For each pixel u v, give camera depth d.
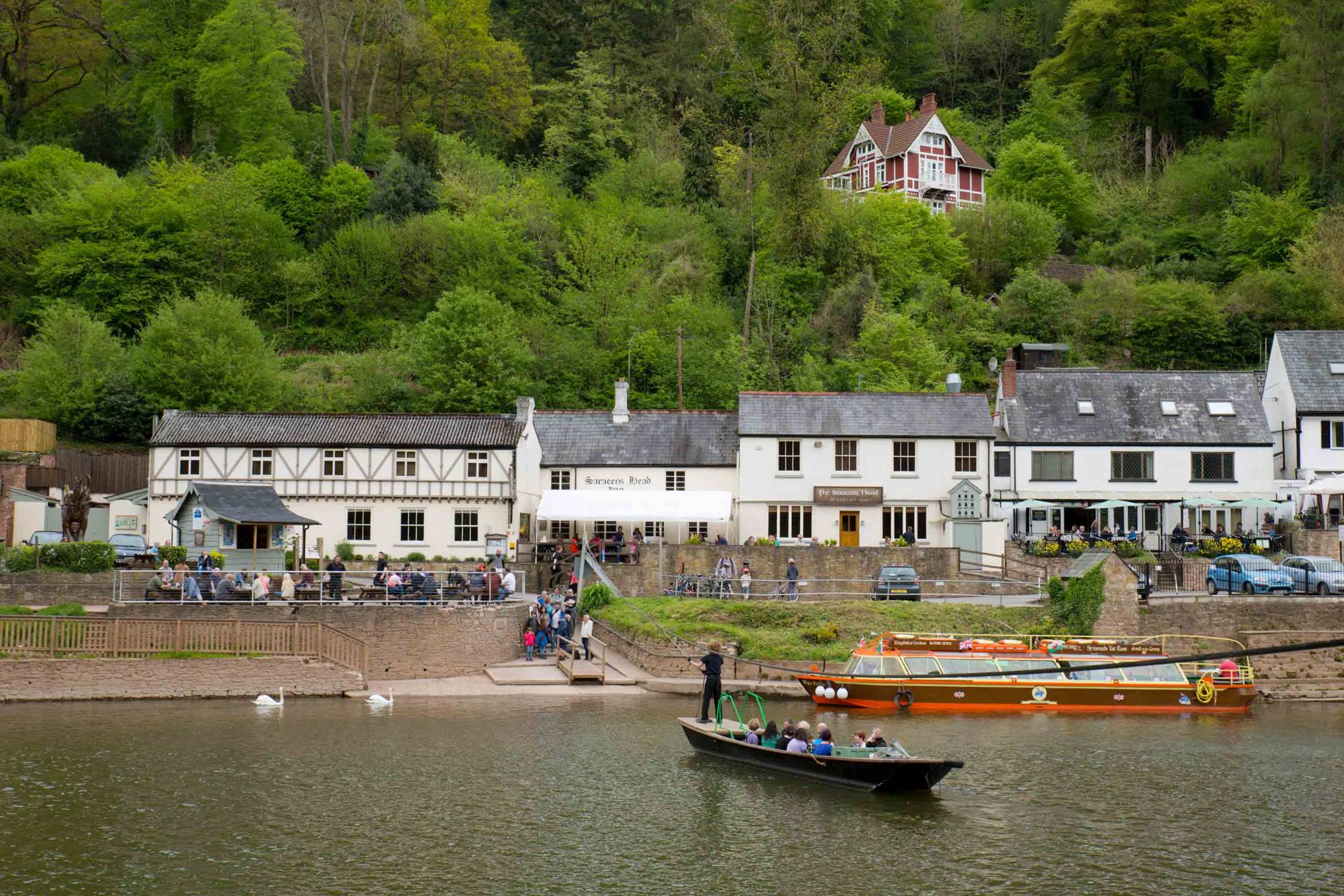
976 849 25.30
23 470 56.06
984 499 57.53
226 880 22.86
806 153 84.88
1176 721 38.66
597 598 48.47
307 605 42.22
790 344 81.31
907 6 128.38
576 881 23.17
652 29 115.19
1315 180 97.12
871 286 83.94
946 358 78.44
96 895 21.97
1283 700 43.06
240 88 98.12
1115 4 116.88
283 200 90.75
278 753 32.19
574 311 83.25
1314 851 25.33
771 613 45.97
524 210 90.88
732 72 96.81
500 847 24.98
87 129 96.62
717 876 23.58
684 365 77.00
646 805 28.16
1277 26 108.12
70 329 70.88
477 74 109.31
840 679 40.34
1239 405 62.25
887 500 58.25
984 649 40.91
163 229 82.88
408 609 42.88
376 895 22.27
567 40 116.50
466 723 36.22
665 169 100.62
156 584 41.91
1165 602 46.25
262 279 85.31
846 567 51.44
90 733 34.16
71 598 42.94
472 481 55.84
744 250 94.00
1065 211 106.50
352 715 37.16
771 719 37.25
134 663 39.41
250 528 46.53
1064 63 124.06
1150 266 95.50
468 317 72.50
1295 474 62.09
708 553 52.03
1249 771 31.78
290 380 72.75
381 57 105.12
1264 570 49.09
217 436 56.44
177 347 69.50
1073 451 61.25
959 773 31.38
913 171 105.38
